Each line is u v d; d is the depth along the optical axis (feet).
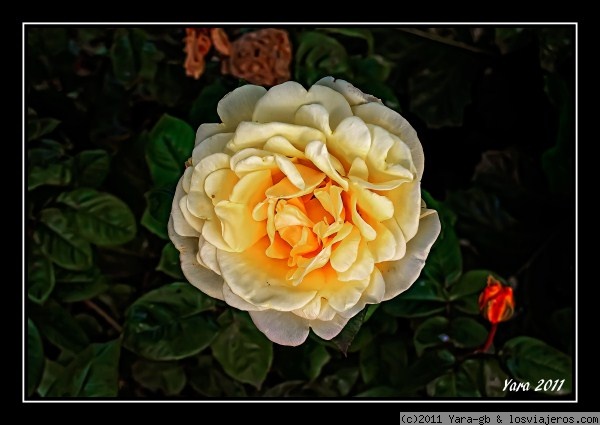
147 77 2.01
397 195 1.48
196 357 1.95
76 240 1.89
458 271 1.83
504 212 2.02
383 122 1.49
